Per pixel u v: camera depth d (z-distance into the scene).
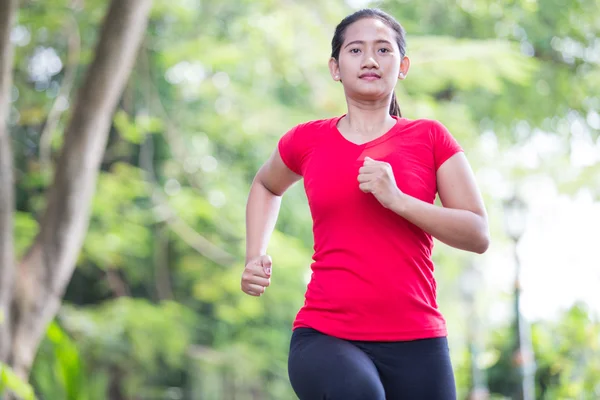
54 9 12.36
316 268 3.18
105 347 13.57
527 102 15.42
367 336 3.06
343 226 3.10
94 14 13.00
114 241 13.52
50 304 8.69
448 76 12.47
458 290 13.87
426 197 3.13
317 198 3.15
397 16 14.67
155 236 15.04
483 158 13.95
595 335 11.75
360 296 3.06
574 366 11.66
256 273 3.32
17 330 8.43
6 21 7.93
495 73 12.36
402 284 3.06
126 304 13.77
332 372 2.98
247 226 3.55
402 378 3.06
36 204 14.24
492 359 11.81
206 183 14.27
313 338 3.12
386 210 3.08
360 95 3.21
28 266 8.60
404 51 3.33
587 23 15.53
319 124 3.31
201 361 14.54
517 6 14.80
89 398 8.03
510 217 11.04
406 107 12.46
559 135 16.03
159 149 15.31
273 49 12.39
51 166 12.59
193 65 13.76
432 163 3.18
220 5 14.35
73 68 12.61
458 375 12.36
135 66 13.94
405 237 3.08
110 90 8.73
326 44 12.41
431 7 14.91
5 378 6.22
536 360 11.79
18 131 15.25
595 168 15.64
